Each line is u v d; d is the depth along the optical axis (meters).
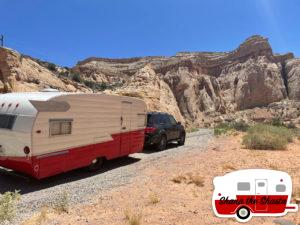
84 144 10.44
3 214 5.80
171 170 11.05
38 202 7.62
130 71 113.25
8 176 10.30
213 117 88.00
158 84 50.00
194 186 8.98
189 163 12.23
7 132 9.06
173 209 7.00
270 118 91.38
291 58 121.06
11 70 33.56
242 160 12.48
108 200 7.69
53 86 42.53
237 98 105.38
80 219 6.40
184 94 88.62
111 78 103.31
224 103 101.06
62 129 9.54
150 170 11.25
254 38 118.38
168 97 50.50
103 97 11.28
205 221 6.26
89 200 7.77
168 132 17.02
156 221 6.25
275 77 108.38
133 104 13.24
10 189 8.90
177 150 16.56
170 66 98.38
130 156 14.49
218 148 15.92
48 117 9.02
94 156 10.93
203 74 101.12
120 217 6.51
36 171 8.77
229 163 11.92
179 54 118.00
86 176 10.53
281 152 14.95
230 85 109.62
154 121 16.27
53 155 9.25
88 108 10.55
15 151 8.94
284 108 97.12
